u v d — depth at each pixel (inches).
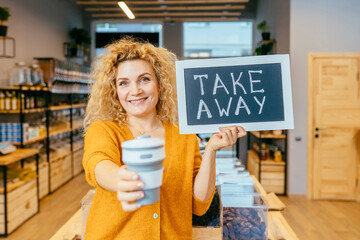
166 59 45.9
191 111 41.8
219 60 41.9
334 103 181.0
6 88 160.2
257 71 41.8
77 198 183.5
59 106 216.8
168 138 43.6
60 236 62.5
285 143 188.9
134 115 41.5
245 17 308.5
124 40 45.4
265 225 62.6
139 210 38.2
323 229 141.9
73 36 284.4
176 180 40.8
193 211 43.9
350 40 178.2
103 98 43.5
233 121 41.6
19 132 164.4
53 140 223.8
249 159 229.9
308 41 179.5
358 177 182.5
